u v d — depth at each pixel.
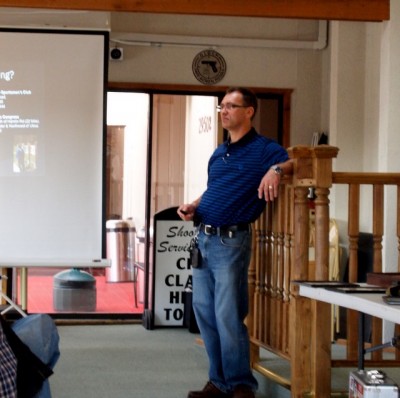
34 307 7.63
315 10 6.15
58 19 6.09
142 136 7.72
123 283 7.71
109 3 5.97
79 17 6.09
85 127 5.84
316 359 3.98
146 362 5.50
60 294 7.60
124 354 5.79
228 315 4.19
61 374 5.11
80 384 4.84
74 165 5.84
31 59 5.83
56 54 5.83
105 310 7.64
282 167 4.02
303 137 7.82
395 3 6.20
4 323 2.61
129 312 7.61
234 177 4.22
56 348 2.78
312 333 4.02
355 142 7.38
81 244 5.84
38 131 5.82
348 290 3.23
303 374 4.04
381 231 4.38
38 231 5.83
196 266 4.37
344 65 7.35
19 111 5.82
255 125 7.86
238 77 7.71
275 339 4.51
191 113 7.75
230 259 4.19
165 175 7.76
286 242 4.31
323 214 4.05
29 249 5.82
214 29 7.65
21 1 5.92
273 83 7.76
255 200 4.23
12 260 5.81
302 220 4.06
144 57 7.57
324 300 3.29
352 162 7.38
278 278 4.46
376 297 3.01
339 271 6.85
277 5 6.12
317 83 7.81
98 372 5.18
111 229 7.70
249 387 4.24
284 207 4.37
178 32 7.60
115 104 7.65
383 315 2.76
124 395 4.59
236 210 4.20
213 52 7.66
